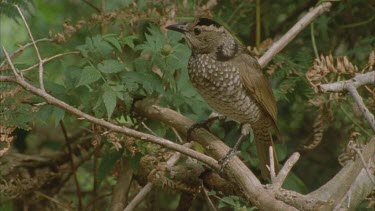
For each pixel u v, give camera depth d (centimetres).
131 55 1060
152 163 980
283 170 855
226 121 1115
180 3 1120
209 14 1121
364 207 1044
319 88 798
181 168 1005
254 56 1111
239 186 876
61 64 1079
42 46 1070
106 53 992
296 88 1181
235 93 1052
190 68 1055
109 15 1049
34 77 1023
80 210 1178
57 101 839
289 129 1304
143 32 1096
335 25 1289
